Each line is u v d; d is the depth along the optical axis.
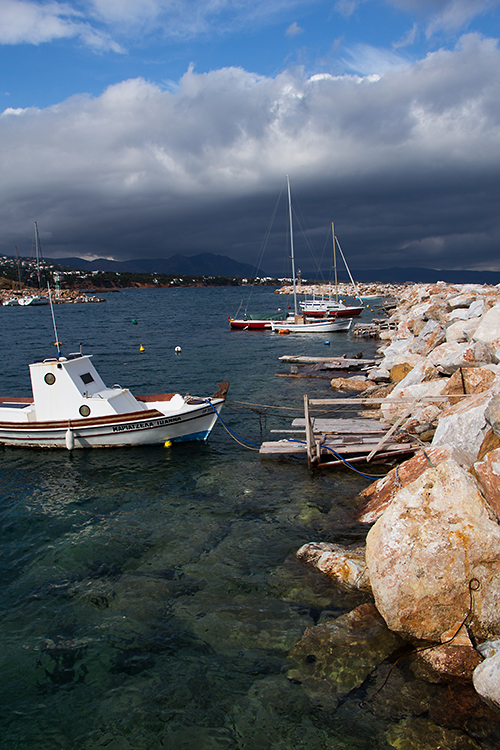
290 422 19.64
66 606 8.33
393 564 6.97
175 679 6.63
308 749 5.51
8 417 17.64
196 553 9.90
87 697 6.42
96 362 36.72
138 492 13.39
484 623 6.76
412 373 19.02
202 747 5.62
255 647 7.12
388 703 6.00
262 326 57.56
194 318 79.88
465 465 9.30
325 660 6.74
